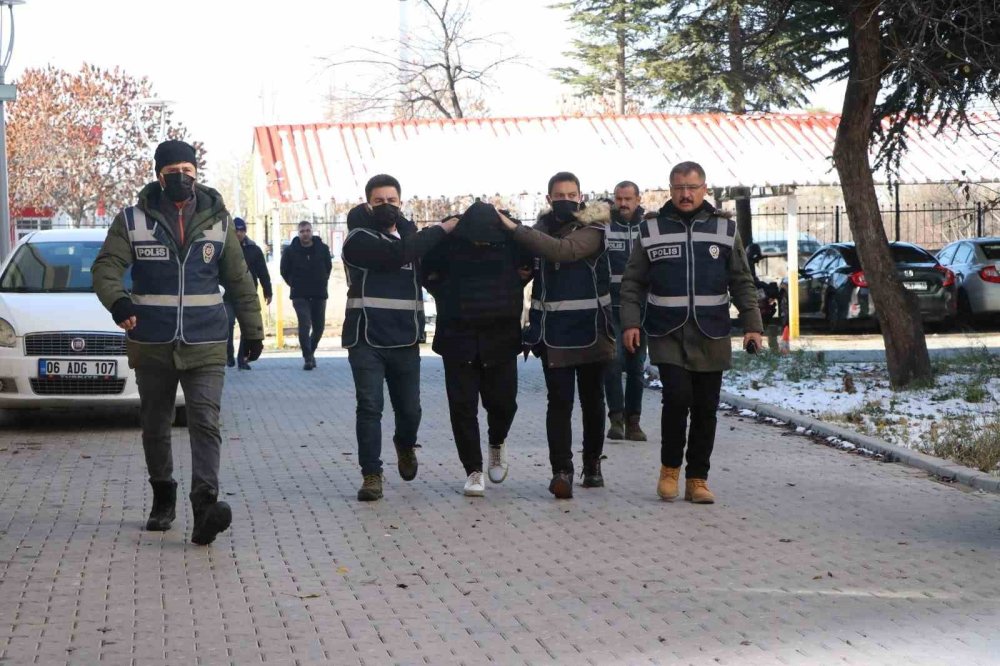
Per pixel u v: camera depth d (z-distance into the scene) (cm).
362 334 871
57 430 1261
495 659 526
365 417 877
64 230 1443
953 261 2612
